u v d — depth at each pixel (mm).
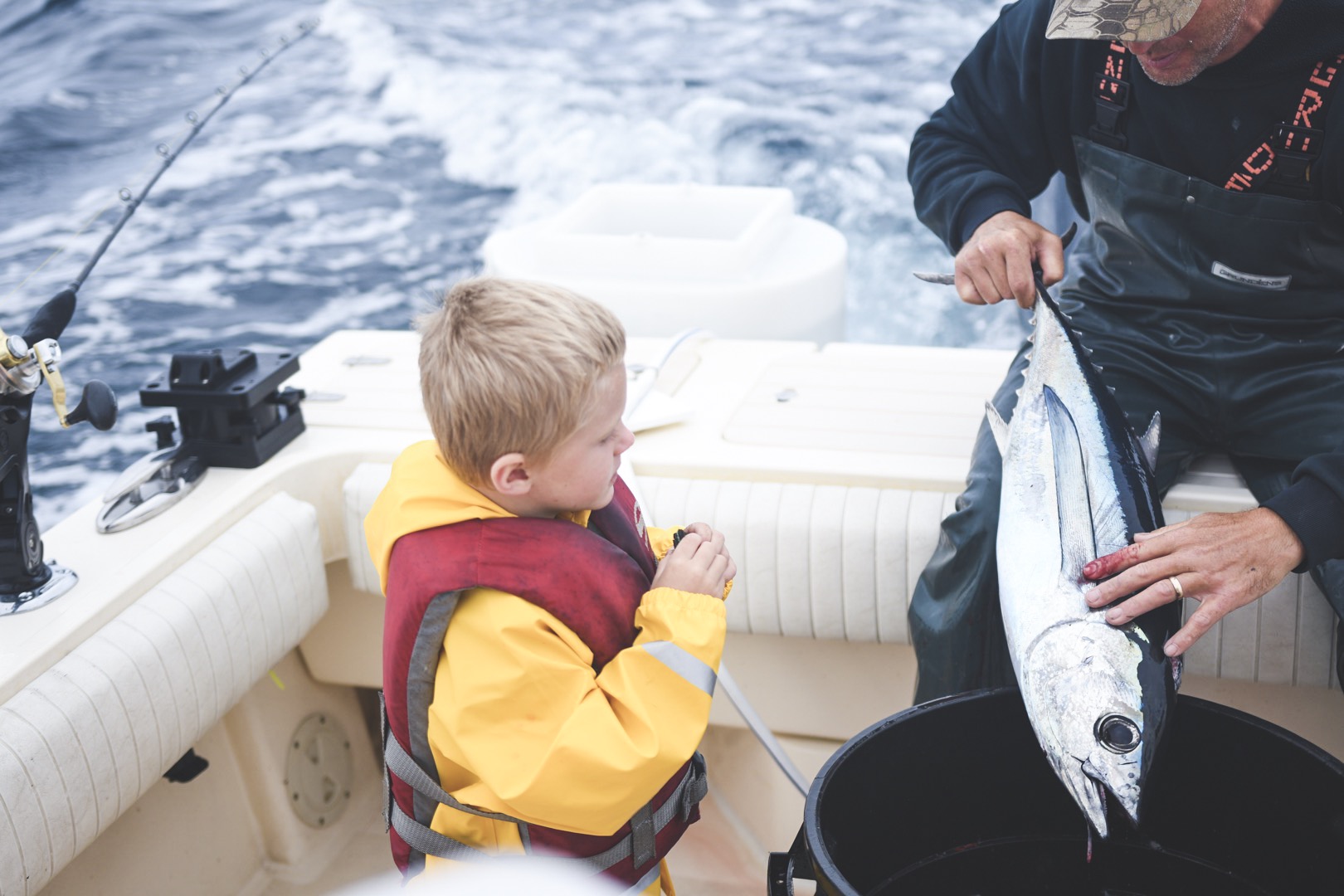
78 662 1353
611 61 7336
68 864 1437
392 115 6805
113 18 8461
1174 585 1090
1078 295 1689
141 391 1699
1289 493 1166
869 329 3988
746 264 2441
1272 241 1433
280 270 4867
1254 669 1483
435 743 1043
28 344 1375
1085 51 1498
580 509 1079
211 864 1753
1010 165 1690
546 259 2535
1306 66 1314
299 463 1751
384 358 2160
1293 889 1152
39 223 5332
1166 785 1212
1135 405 1545
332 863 1875
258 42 8016
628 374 1955
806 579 1616
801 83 6637
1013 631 1169
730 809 1872
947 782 1227
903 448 1687
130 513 1599
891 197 5160
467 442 1000
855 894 919
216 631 1517
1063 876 1286
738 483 1665
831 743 1800
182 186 5848
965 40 7094
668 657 1001
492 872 1047
